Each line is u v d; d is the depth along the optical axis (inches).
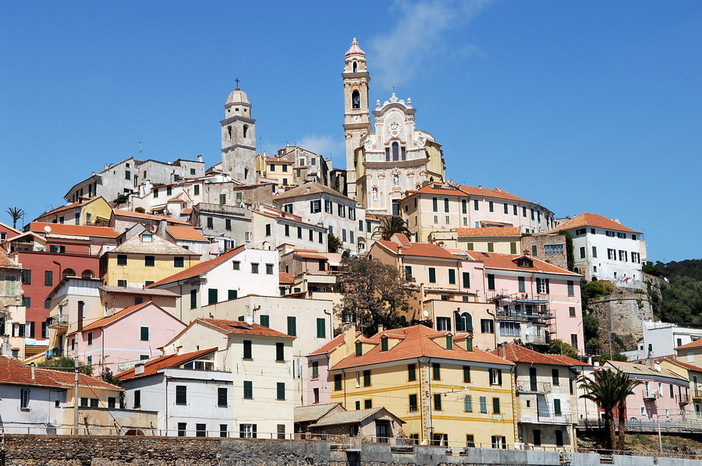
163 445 3361.2
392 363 4640.8
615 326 7337.6
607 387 5014.8
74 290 5221.5
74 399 3772.1
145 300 5280.5
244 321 4926.2
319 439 4133.9
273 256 5674.2
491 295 6545.3
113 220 6958.7
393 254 6259.8
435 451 3961.6
